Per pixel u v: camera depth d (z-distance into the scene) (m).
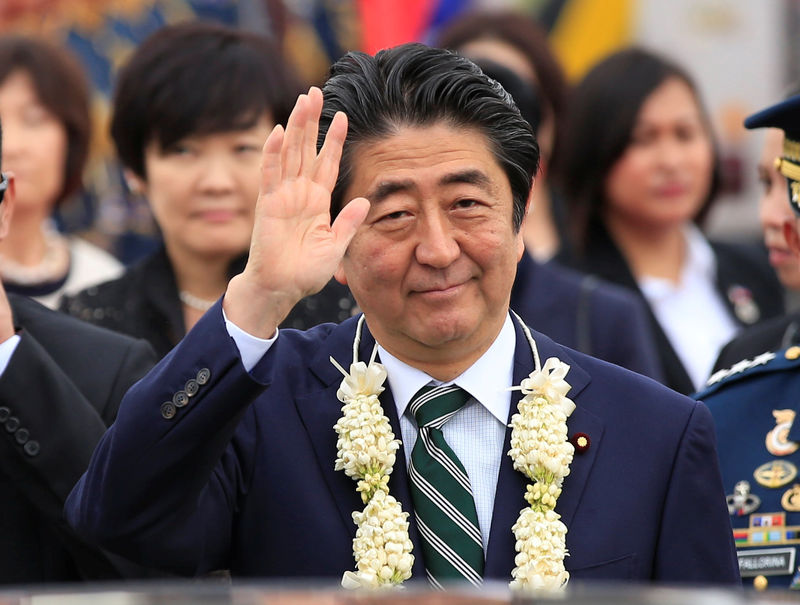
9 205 14.31
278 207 11.20
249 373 11.11
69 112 21.17
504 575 11.62
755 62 31.53
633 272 22.14
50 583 13.80
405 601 7.80
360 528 11.66
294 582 8.82
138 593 7.93
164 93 17.72
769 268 23.03
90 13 26.55
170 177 17.89
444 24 29.94
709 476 12.12
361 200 11.34
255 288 11.14
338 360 12.48
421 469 11.89
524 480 11.97
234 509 12.05
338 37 29.06
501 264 11.59
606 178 22.33
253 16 26.94
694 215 23.28
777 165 14.81
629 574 11.75
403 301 11.55
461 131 11.53
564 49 31.33
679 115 22.34
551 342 12.74
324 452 12.08
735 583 12.02
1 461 13.44
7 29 26.28
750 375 14.85
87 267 21.59
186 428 11.05
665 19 31.48
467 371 12.20
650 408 12.27
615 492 11.91
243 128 17.88
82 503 11.48
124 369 14.41
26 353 13.59
